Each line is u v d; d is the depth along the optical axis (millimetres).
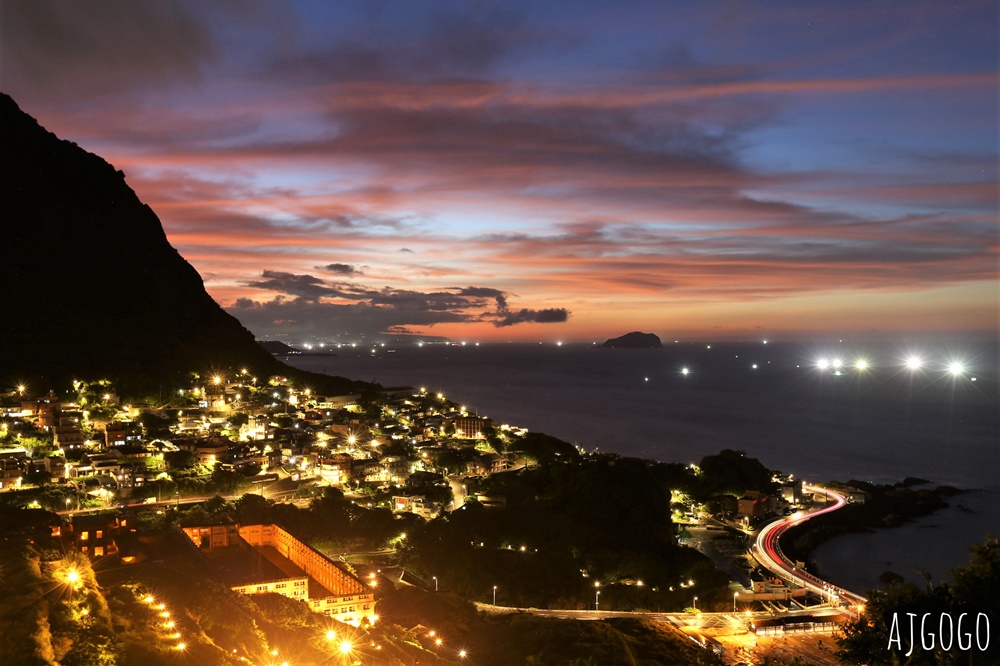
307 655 108562
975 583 63781
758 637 156750
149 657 89375
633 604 174750
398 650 120188
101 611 98562
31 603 93812
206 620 110500
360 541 198000
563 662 128875
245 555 177125
